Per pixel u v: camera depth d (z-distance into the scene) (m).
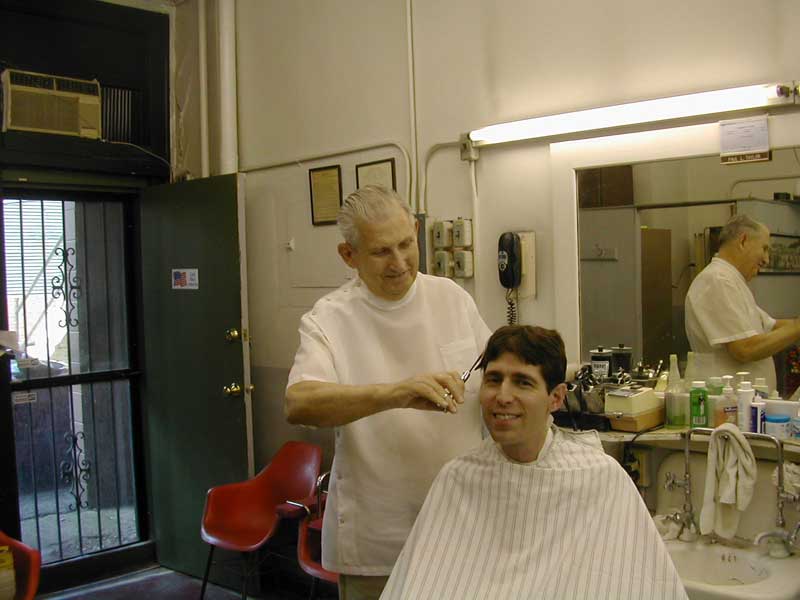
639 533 1.48
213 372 3.53
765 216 2.07
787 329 2.05
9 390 3.37
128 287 3.94
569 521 1.51
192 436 3.64
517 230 2.61
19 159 3.44
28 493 3.58
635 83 2.32
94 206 3.83
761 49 2.08
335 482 1.70
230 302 3.45
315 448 3.17
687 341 2.24
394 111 3.00
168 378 3.75
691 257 2.22
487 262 2.70
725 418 2.09
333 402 1.47
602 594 1.43
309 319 1.69
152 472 3.88
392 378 1.67
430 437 1.66
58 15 3.54
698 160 2.19
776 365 2.08
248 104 3.68
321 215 3.32
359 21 3.11
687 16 2.21
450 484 1.61
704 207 2.18
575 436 1.63
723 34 2.14
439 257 2.76
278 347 3.58
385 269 1.57
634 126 2.30
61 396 3.69
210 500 3.12
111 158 3.73
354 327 1.68
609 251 2.37
